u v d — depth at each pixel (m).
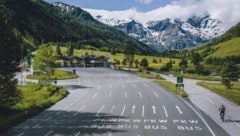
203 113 83.69
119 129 64.75
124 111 84.81
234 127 68.38
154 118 76.31
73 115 78.44
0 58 74.31
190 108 90.38
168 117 77.75
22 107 82.06
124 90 128.25
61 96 105.88
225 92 125.44
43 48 130.38
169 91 126.62
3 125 63.16
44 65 129.75
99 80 167.75
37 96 102.12
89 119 74.06
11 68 75.56
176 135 60.66
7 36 75.12
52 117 75.50
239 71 170.12
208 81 180.25
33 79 159.12
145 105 94.31
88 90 126.56
